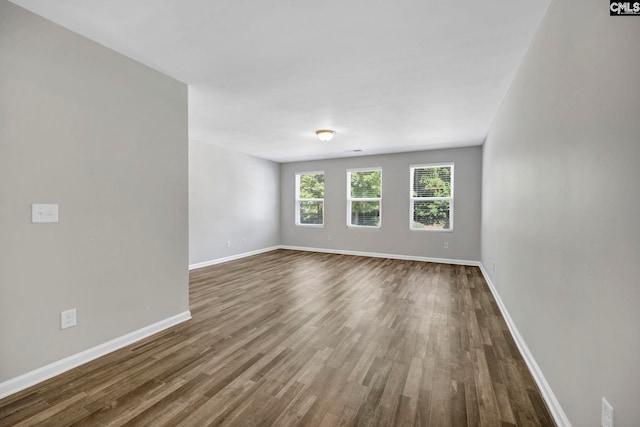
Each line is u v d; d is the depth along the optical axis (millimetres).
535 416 1571
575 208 1382
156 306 2584
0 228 1684
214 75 2625
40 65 1830
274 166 7449
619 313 1029
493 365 2074
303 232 7371
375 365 2064
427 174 5984
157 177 2576
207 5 1697
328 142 5262
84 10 1753
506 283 2957
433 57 2285
